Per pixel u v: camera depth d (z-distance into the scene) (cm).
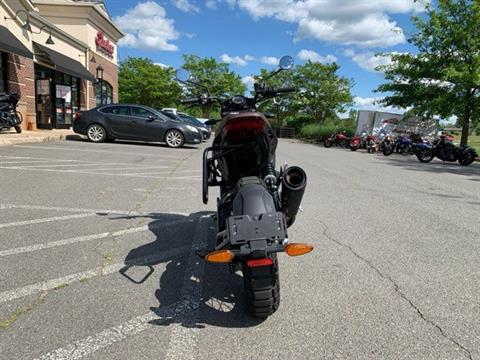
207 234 509
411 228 567
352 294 357
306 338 287
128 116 1549
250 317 315
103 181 802
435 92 2181
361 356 268
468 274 408
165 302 336
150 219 567
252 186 319
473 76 1875
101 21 2552
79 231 504
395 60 2309
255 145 357
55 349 267
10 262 404
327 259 439
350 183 939
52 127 1956
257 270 281
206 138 1998
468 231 559
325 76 3781
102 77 2528
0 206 593
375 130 2722
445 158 1728
